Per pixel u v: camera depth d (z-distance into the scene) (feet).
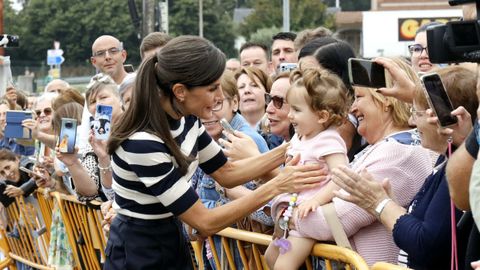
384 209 14.08
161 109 15.23
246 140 17.67
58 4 218.38
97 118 20.92
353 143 17.89
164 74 15.03
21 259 28.66
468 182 12.17
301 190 15.40
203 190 19.47
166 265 15.78
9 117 28.14
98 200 23.03
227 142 17.70
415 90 13.87
